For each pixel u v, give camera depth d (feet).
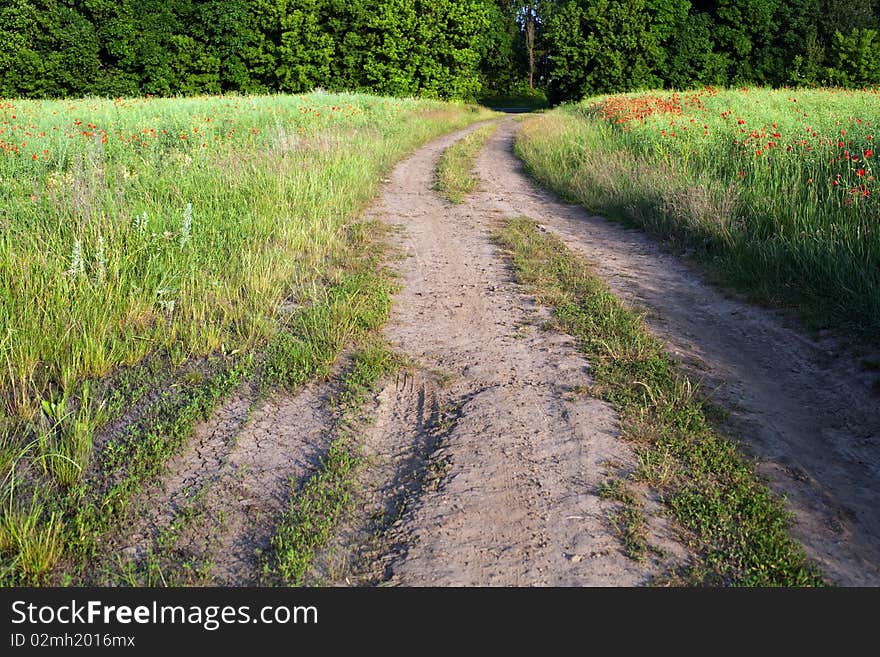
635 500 11.89
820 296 22.58
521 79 261.03
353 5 164.86
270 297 22.04
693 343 19.89
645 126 54.95
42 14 139.03
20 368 15.93
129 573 10.19
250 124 56.24
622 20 169.89
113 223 24.12
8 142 35.45
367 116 79.92
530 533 11.08
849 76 168.14
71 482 12.42
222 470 13.02
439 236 32.60
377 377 16.88
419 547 10.80
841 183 29.73
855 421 15.25
